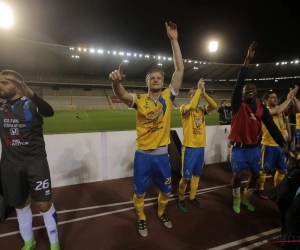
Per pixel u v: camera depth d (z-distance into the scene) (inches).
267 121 102.1
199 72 1459.2
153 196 132.6
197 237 92.5
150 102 83.7
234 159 109.7
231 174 172.7
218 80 1590.8
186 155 115.0
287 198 63.0
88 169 148.9
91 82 1343.5
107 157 154.0
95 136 148.8
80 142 144.9
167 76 1509.6
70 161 143.1
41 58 1107.3
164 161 89.2
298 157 64.4
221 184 152.9
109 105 1187.9
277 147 126.0
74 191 135.8
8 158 71.6
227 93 1536.7
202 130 116.6
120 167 158.7
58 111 890.1
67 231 95.3
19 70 1198.3
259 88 1498.5
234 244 88.7
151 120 83.7
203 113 120.6
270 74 1386.6
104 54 1147.3
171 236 92.8
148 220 105.1
